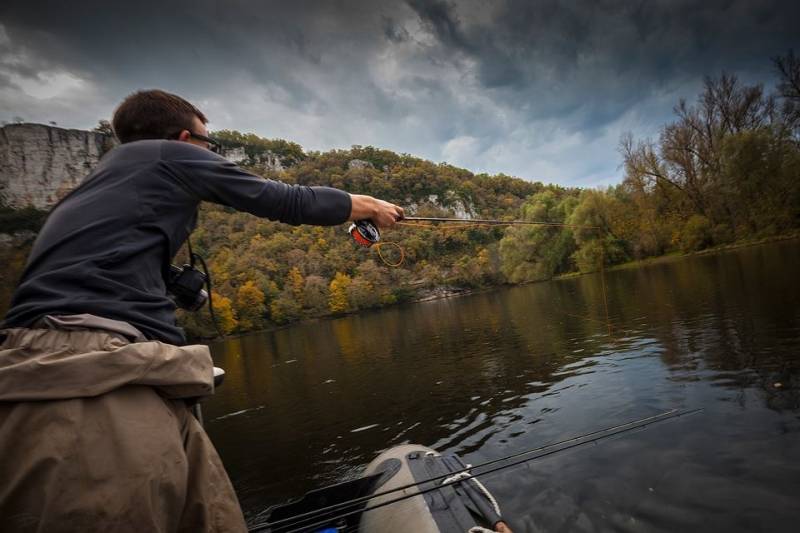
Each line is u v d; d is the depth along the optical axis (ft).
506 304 77.97
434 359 35.96
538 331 39.34
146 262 3.10
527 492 11.21
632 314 38.14
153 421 2.69
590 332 33.60
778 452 11.00
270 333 140.05
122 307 2.85
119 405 2.57
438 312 96.68
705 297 38.96
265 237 299.17
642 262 118.42
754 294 34.81
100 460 2.41
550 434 15.35
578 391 19.49
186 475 2.82
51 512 2.28
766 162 96.94
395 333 65.67
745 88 110.01
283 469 17.46
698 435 12.64
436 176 442.50
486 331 46.68
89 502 2.35
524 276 160.86
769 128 99.25
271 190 3.63
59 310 2.68
